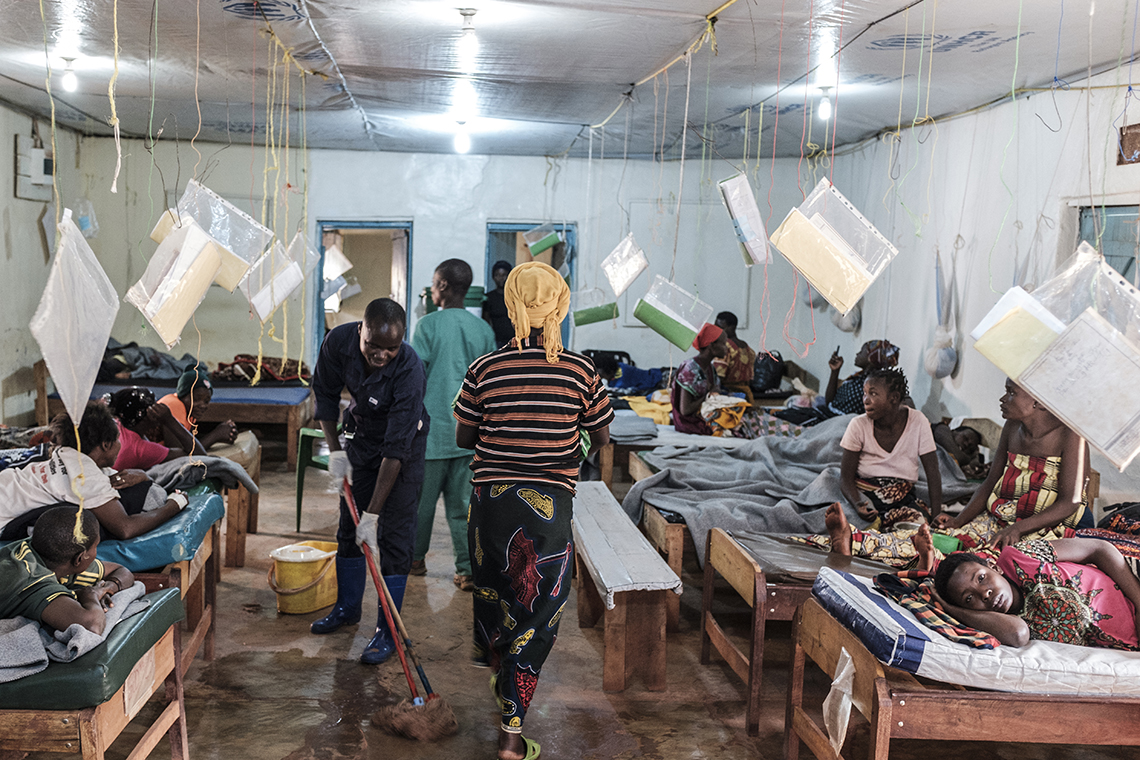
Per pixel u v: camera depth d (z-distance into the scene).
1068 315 2.33
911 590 3.03
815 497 4.73
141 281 2.71
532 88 6.32
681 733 3.40
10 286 7.68
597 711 3.56
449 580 5.06
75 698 2.34
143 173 9.59
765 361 9.20
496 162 10.15
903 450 4.50
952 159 6.68
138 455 4.20
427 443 4.80
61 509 2.76
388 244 14.55
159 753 3.10
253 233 3.26
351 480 4.04
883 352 7.23
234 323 9.95
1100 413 2.26
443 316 4.80
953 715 2.56
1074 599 2.98
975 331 2.40
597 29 4.61
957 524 4.09
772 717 3.55
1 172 7.45
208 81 6.39
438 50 5.25
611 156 10.07
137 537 3.34
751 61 5.21
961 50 4.72
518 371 2.97
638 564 3.81
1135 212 4.66
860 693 2.75
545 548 2.95
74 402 2.20
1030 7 3.89
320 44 5.18
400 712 3.31
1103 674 2.61
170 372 8.76
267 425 9.29
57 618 2.50
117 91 6.88
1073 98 5.16
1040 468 3.86
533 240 7.90
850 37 4.56
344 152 10.03
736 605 4.83
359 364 3.82
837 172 9.27
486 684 3.77
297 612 4.44
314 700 3.55
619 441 6.10
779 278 10.15
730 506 4.64
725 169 10.00
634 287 10.22
